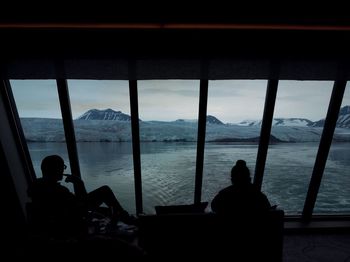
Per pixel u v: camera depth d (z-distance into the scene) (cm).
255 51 403
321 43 387
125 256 156
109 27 370
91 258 155
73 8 333
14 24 357
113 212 350
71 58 418
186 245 251
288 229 559
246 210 256
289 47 394
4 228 514
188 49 400
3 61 423
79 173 554
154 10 339
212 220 252
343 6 329
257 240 255
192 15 347
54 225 280
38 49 393
